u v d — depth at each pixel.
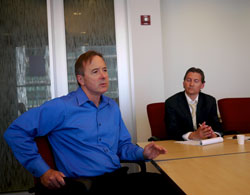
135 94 3.26
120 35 3.28
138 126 3.27
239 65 3.69
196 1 3.59
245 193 0.85
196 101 2.36
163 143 1.89
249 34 3.70
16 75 3.04
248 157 1.34
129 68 3.30
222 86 3.66
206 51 3.62
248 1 3.68
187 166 1.22
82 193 1.04
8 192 2.99
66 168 1.36
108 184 1.29
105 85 1.48
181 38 3.58
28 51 3.06
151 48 3.27
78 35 3.21
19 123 1.25
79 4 3.21
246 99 2.55
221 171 1.11
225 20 3.65
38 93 3.08
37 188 1.18
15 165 3.01
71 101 1.43
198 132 1.86
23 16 3.05
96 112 1.48
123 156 1.58
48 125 1.33
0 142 2.99
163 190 1.40
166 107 2.32
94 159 1.40
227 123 2.47
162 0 3.54
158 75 3.28
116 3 3.27
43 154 1.30
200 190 0.90
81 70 1.47
